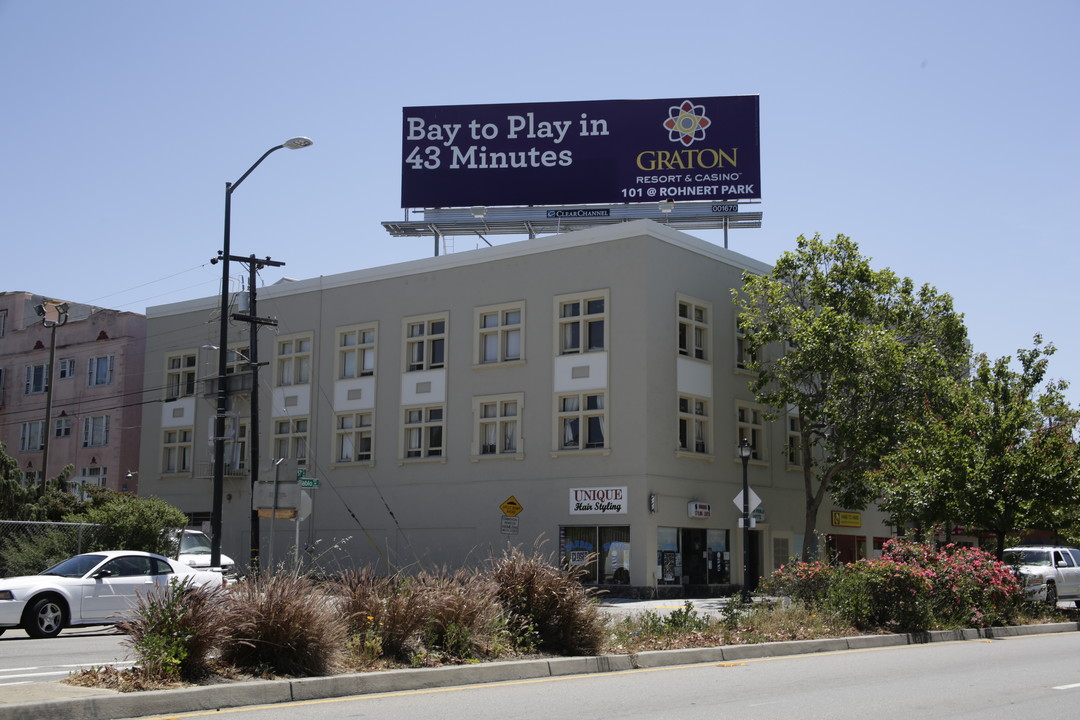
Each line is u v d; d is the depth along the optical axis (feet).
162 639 33.88
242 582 38.04
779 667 46.14
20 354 181.27
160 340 160.86
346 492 135.44
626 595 110.52
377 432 134.10
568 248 121.60
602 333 118.42
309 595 37.40
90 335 171.73
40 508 98.63
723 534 122.11
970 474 81.76
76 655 49.19
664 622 55.72
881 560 64.54
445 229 150.92
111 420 165.48
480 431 125.49
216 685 32.89
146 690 31.91
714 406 123.34
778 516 131.03
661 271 117.80
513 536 120.16
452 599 42.45
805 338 114.21
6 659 47.16
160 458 156.97
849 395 116.47
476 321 127.65
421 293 133.28
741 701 35.09
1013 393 84.74
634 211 147.74
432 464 128.36
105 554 63.41
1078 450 81.10
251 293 111.24
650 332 114.83
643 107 148.46
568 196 147.74
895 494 89.45
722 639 52.70
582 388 117.80
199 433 152.97
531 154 149.38
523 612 45.11
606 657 43.91
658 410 114.52
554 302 121.49
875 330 114.83
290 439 142.82
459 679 38.37
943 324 123.44
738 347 128.77
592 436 117.39
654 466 112.98
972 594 69.72
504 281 126.11
